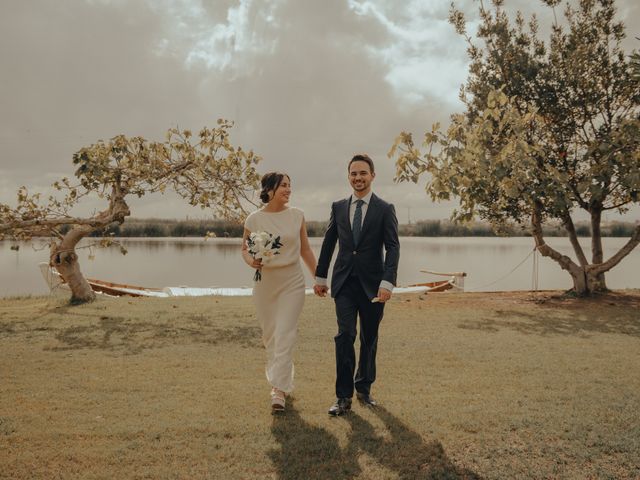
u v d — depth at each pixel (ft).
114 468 9.80
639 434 11.53
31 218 34.96
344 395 13.05
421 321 28.99
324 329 26.00
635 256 154.20
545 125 42.93
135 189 36.47
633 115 41.24
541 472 9.75
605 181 36.09
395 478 9.48
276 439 11.21
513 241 332.19
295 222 13.98
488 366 18.39
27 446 10.74
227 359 19.33
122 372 17.12
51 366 17.84
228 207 40.06
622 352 20.95
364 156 13.53
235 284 75.05
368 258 13.37
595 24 43.60
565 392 14.93
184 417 12.55
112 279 81.82
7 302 39.22
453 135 29.07
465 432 11.72
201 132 37.42
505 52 44.09
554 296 42.14
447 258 140.46
